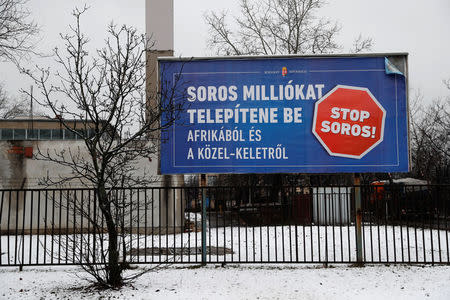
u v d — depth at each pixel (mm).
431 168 24891
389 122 9297
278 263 8812
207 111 9359
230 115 9352
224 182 28859
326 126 9312
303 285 7301
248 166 9281
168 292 6809
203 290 6965
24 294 6785
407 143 9234
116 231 7215
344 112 9336
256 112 9359
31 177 15102
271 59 9430
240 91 9398
